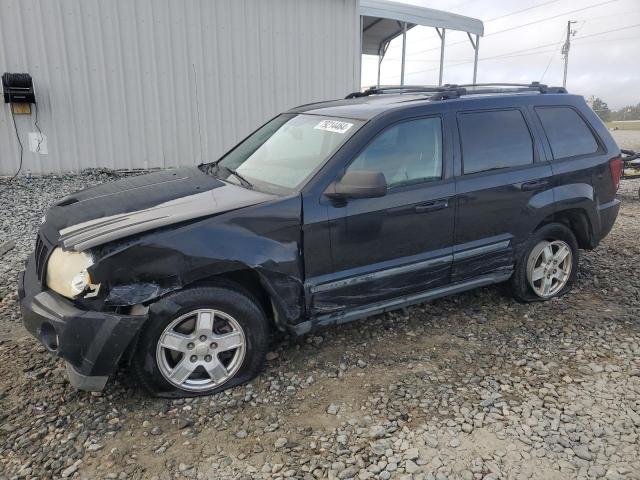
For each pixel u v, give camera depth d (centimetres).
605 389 335
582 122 485
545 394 329
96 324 288
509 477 259
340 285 357
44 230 344
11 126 922
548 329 422
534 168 439
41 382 336
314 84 1155
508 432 292
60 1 912
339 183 342
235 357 333
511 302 475
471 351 386
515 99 446
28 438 284
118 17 957
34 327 309
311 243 342
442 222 393
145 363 307
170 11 991
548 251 468
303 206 338
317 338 403
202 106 1056
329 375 351
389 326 426
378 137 371
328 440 286
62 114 952
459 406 317
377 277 370
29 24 899
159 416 305
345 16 1159
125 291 295
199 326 316
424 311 455
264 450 278
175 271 302
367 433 292
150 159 1035
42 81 925
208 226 312
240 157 441
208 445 282
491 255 427
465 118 414
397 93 488
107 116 985
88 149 984
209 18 1024
